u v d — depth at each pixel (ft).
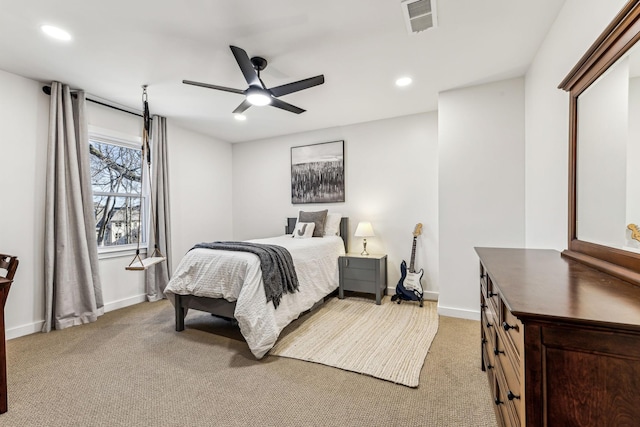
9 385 6.31
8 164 8.79
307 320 10.16
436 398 5.83
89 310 10.05
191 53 7.79
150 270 12.53
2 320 5.50
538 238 7.96
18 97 8.98
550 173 6.96
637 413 2.33
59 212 9.49
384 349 7.93
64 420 5.25
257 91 7.72
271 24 6.59
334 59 8.16
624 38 3.77
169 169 13.75
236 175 17.72
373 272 12.03
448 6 6.03
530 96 8.58
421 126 12.80
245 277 7.95
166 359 7.47
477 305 10.05
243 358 7.53
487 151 9.77
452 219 10.32
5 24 6.48
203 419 5.29
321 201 15.07
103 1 5.78
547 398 2.52
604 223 4.38
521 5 6.03
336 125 14.42
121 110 11.87
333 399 5.84
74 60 8.14
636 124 3.66
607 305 2.66
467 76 9.24
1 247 8.67
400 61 8.30
